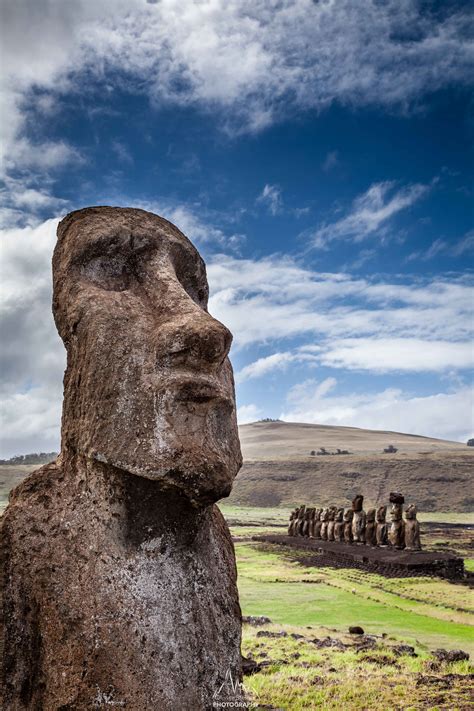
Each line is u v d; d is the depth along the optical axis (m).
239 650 4.11
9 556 3.62
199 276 4.65
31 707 3.44
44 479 3.93
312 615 15.25
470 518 67.88
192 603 3.83
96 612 3.50
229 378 4.27
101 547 3.68
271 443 151.00
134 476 3.73
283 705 7.50
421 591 18.41
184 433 3.65
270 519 65.06
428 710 7.33
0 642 3.46
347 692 8.02
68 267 4.16
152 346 3.78
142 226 4.36
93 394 3.79
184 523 3.91
